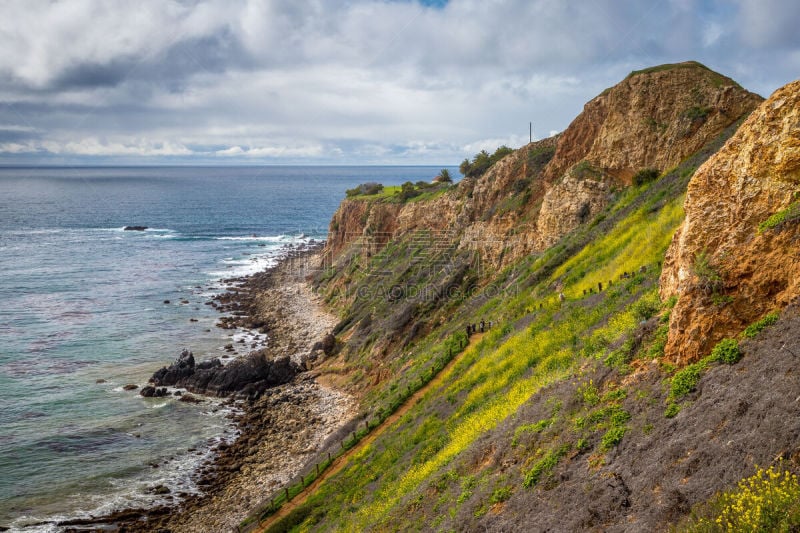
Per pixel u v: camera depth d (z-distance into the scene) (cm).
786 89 1444
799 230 1284
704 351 1352
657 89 4619
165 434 4588
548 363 2392
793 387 1068
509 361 2839
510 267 5291
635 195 4234
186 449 4356
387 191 11194
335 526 2481
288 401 5238
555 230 4922
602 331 2241
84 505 3612
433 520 1744
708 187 1562
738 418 1116
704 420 1189
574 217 4775
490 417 2275
